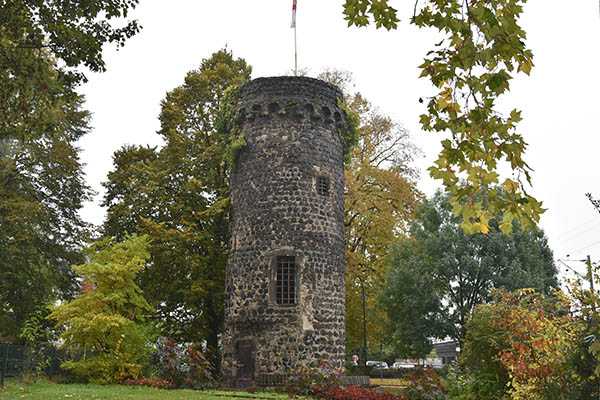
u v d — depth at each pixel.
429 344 38.84
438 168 6.79
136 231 32.28
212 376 27.12
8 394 17.27
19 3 13.91
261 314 25.00
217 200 31.19
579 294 10.73
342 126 28.19
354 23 7.06
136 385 23.05
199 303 31.50
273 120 26.95
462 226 6.79
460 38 6.25
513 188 6.55
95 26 14.66
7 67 14.51
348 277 35.59
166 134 34.94
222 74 34.66
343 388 21.53
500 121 6.39
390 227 36.84
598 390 10.44
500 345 17.02
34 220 31.23
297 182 26.22
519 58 6.11
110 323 23.27
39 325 27.61
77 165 34.31
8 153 32.28
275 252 25.50
